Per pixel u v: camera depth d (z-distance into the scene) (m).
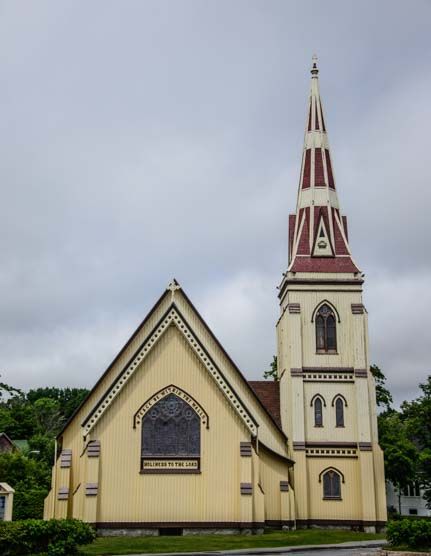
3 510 51.62
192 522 52.84
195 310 60.72
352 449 61.62
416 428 70.44
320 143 70.56
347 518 60.12
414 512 110.88
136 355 54.81
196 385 55.00
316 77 72.94
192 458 53.91
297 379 62.81
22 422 128.75
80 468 55.12
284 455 61.00
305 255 66.31
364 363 63.22
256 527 53.12
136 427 54.09
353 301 64.81
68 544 38.91
